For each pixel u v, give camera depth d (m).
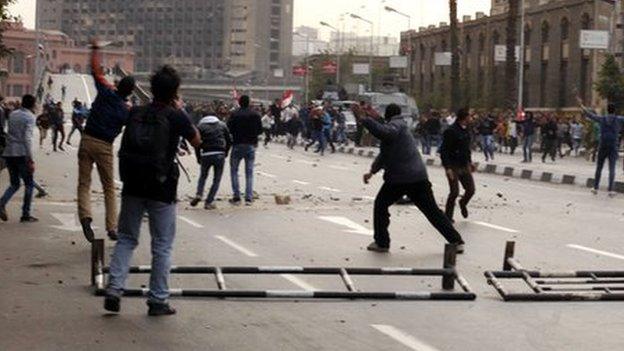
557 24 80.56
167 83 9.08
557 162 44.78
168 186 9.16
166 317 9.26
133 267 10.75
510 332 8.98
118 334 8.52
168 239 9.28
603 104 59.88
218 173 19.48
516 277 11.09
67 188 23.17
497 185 29.70
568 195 26.39
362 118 13.98
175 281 11.26
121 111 13.61
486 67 92.06
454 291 10.82
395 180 13.91
